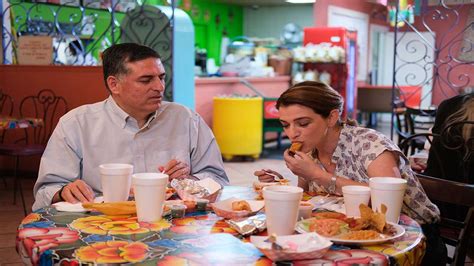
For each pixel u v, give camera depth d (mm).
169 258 1312
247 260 1300
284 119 1934
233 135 8109
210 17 13750
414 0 6016
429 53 12773
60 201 2029
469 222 1889
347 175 2066
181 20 6531
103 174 1782
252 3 14172
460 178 2932
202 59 11289
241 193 2109
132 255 1333
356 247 1411
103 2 8383
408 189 2053
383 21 14852
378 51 14328
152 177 1666
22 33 7715
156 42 6445
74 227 1589
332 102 1925
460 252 1896
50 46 6348
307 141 1931
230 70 9961
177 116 2512
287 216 1444
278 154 8891
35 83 6371
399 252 1366
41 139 6422
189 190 1970
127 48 2301
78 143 2344
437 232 2170
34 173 6566
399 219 1697
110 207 1693
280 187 1528
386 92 11594
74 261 1290
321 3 11930
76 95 6238
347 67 10055
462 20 6230
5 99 6484
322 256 1317
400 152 2014
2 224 4500
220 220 1686
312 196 2047
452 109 3234
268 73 10164
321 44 10023
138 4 6902
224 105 8102
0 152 5047
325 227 1480
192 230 1567
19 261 3598
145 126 2393
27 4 8695
